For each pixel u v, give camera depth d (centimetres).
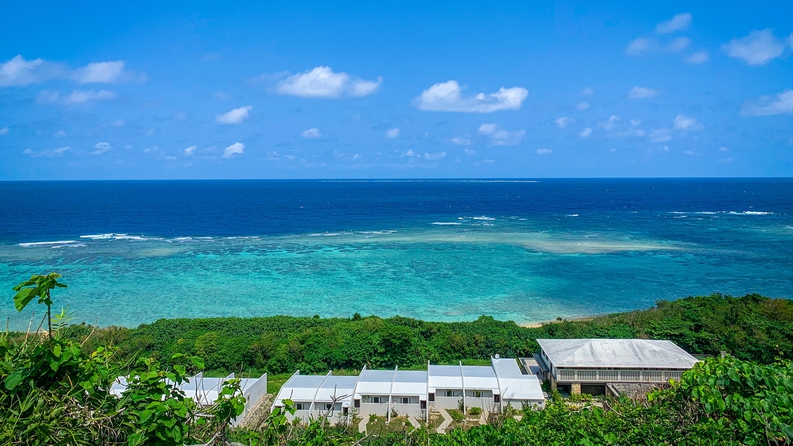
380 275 7194
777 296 6278
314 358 3803
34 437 664
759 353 3734
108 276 7038
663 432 1041
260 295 6159
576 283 6819
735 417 990
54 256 8450
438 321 5309
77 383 715
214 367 3753
